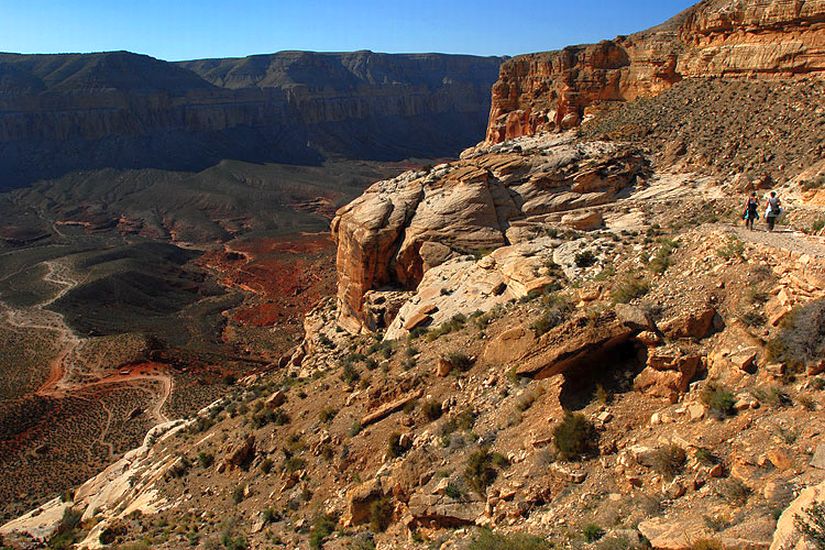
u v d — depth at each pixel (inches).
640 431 612.1
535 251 1382.9
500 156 1973.4
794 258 664.4
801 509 387.2
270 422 1077.1
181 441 1316.4
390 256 1777.8
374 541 691.4
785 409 530.6
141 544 877.2
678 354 645.3
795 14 1844.2
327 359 1654.8
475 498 648.4
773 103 1814.7
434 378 892.6
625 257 1053.2
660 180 1809.8
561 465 614.9
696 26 2261.3
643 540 472.7
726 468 511.5
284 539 774.5
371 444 853.8
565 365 732.7
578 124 2689.5
